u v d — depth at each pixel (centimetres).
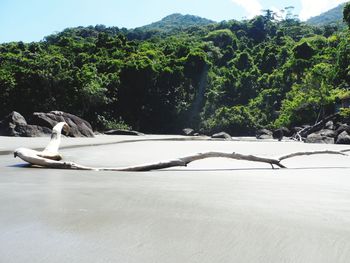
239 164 904
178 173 696
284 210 353
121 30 16525
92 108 5459
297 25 13250
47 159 732
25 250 218
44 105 4862
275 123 4919
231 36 10888
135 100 5962
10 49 7538
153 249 225
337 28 10531
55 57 5453
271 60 7962
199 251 224
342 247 237
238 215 325
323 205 383
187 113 6106
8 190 440
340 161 1016
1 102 4759
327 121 3547
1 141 1708
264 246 236
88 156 1078
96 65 6588
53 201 369
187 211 337
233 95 6975
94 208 339
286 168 840
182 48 7150
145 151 1355
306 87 4488
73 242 234
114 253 216
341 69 3997
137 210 336
